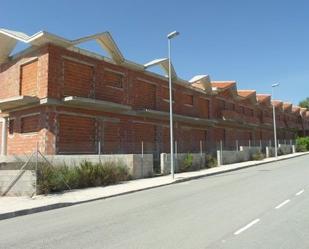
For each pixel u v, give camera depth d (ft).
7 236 27.35
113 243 23.52
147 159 72.18
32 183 48.70
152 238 24.39
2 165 57.36
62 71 71.36
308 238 23.62
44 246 23.62
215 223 28.55
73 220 32.78
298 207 34.83
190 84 116.37
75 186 55.72
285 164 103.24
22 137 74.59
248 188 50.83
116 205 40.86
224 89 137.90
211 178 70.33
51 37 68.28
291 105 238.27
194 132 120.06
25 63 74.79
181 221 29.78
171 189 54.44
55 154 68.95
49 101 68.08
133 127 90.27
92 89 77.71
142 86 94.32
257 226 27.12
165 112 95.71
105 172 61.05
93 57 78.28
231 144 126.82
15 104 71.82
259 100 182.70
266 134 190.19
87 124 77.36
